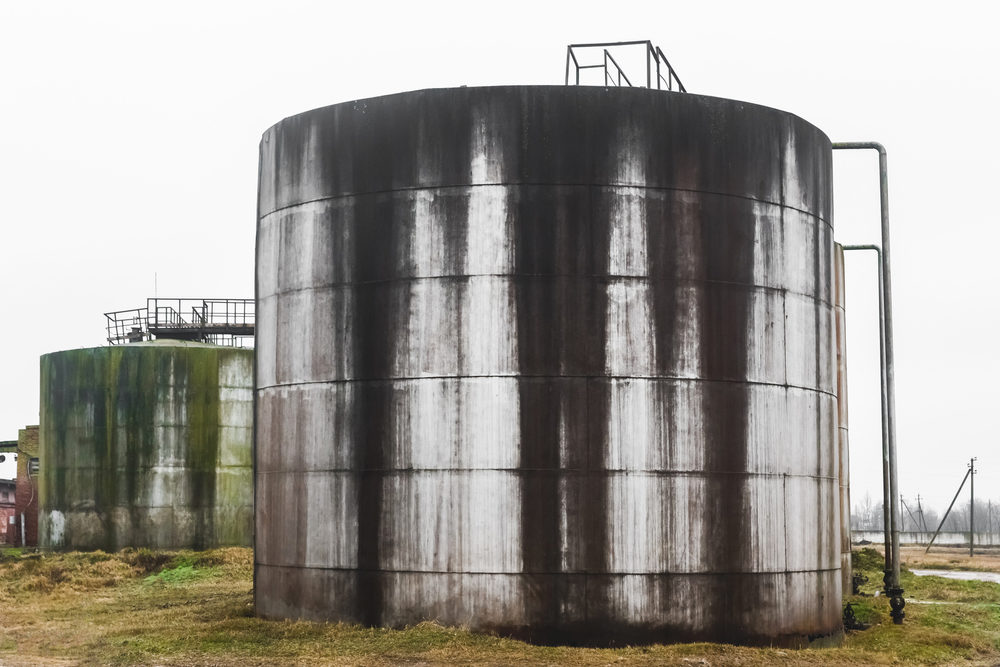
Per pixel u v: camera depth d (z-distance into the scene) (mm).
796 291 26469
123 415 52438
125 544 51812
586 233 24531
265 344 27469
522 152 24703
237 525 52781
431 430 24562
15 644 25797
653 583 24047
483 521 24156
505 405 24266
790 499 25875
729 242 25281
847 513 37656
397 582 24594
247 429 53375
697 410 24641
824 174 27938
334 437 25531
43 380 55250
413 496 24594
